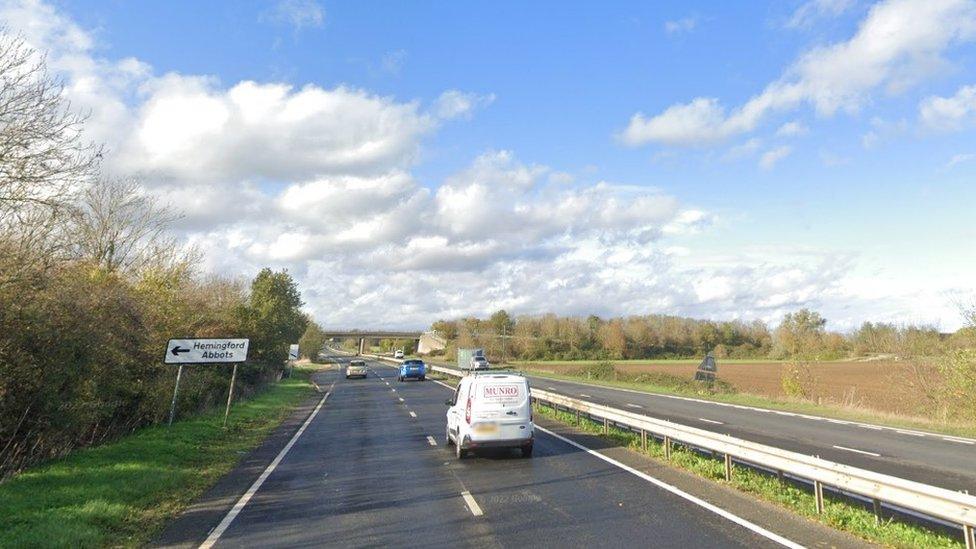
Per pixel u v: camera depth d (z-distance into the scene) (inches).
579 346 4367.6
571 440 637.9
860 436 694.5
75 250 627.2
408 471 485.1
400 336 5890.8
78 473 432.8
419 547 281.0
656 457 522.6
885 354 1230.9
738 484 394.6
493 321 4987.7
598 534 291.7
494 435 526.0
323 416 979.9
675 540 278.4
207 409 908.0
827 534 285.3
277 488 425.7
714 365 1550.2
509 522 319.6
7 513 325.1
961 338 1009.5
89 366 496.7
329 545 288.5
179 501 385.4
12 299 409.4
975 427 808.3
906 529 287.1
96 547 286.2
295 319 2237.9
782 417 908.0
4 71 420.8
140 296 732.0
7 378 410.0
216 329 1050.1
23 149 431.5
